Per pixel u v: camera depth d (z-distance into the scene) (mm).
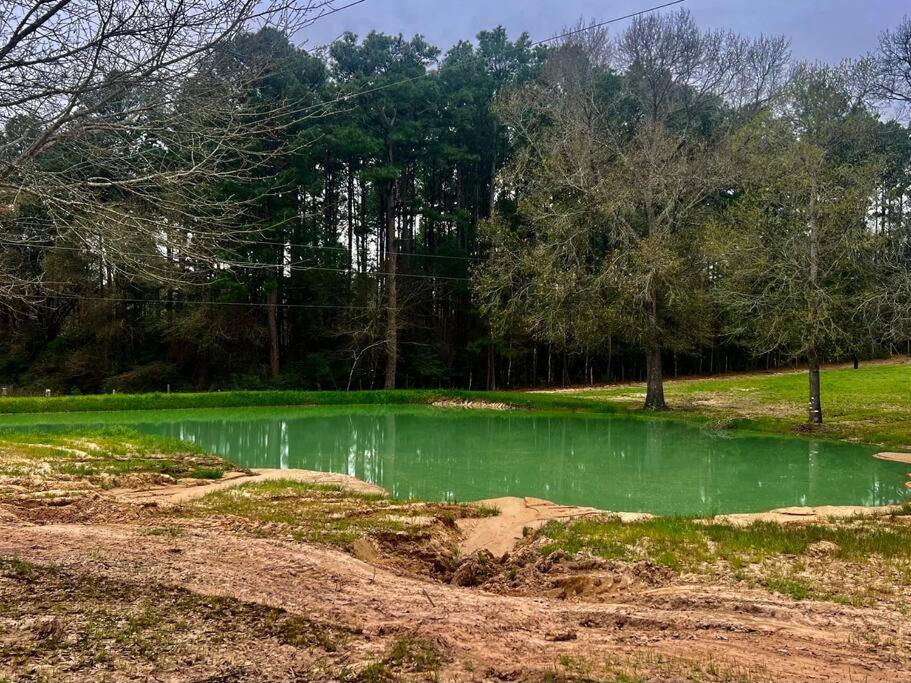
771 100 29016
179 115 5480
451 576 8797
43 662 4363
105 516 9938
